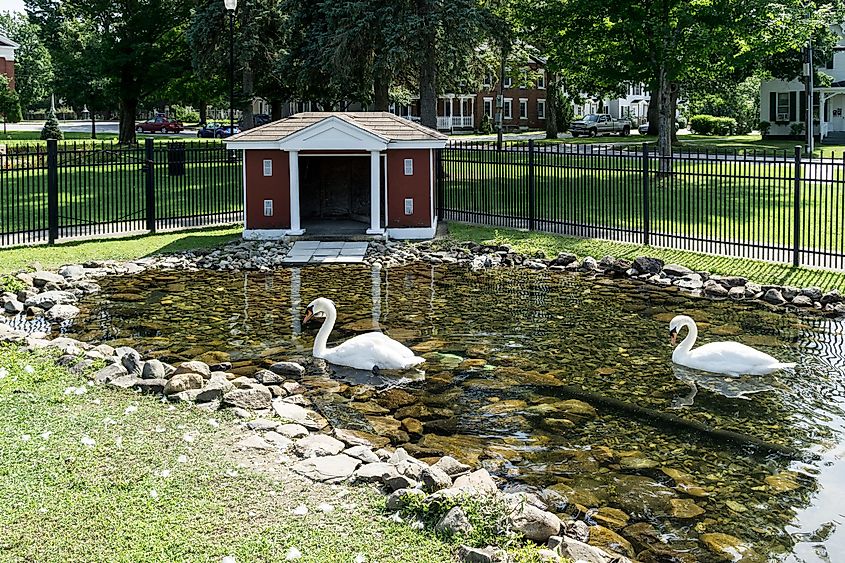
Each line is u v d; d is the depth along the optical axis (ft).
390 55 106.93
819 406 33.81
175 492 23.63
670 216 73.67
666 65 104.42
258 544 20.85
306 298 52.26
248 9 140.46
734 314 48.19
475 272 60.75
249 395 32.19
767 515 25.12
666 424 32.14
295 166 70.85
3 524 21.40
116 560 19.93
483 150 79.92
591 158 74.02
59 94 197.67
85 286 54.34
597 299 52.11
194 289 54.60
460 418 32.76
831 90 167.94
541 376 37.65
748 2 101.35
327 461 26.40
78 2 176.35
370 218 79.82
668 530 24.27
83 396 31.60
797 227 56.54
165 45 176.35
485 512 22.52
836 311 48.06
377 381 36.96
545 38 120.06
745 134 216.33
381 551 20.85
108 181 102.83
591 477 27.63
